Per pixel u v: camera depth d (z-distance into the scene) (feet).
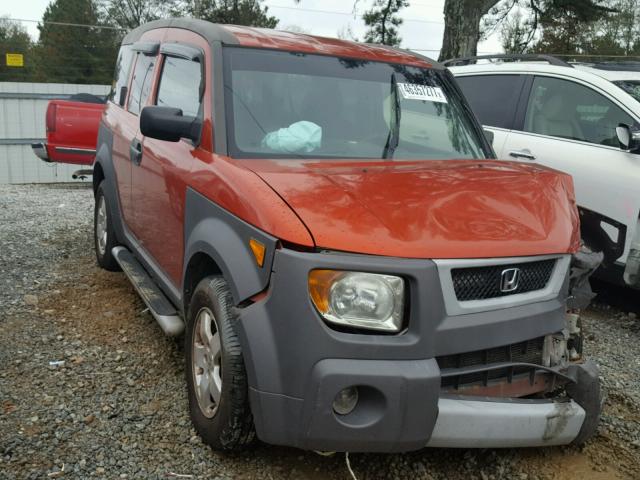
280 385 9.11
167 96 15.05
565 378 10.75
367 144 12.96
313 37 15.19
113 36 162.30
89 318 16.62
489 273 9.73
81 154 39.24
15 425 11.43
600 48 100.89
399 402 8.90
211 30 13.80
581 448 11.84
